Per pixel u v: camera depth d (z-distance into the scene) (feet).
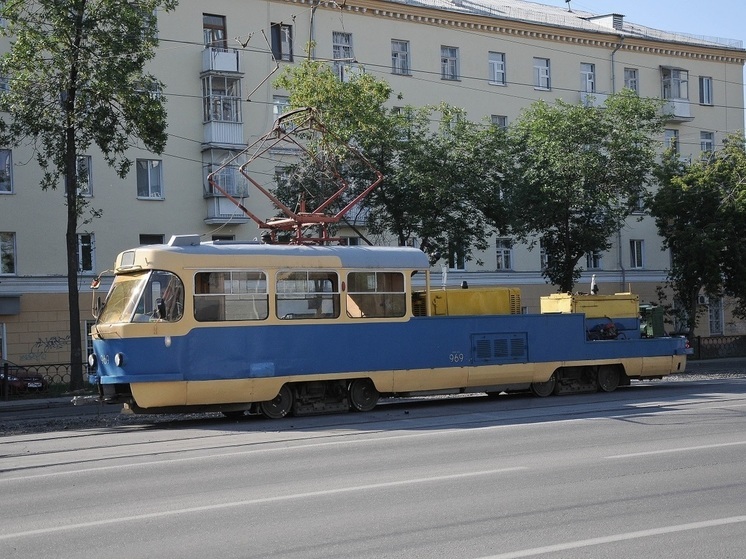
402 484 31.19
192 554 22.71
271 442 43.37
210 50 117.19
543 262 145.79
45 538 24.71
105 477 34.22
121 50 81.97
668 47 159.94
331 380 57.06
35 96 82.99
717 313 165.99
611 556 21.99
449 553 22.35
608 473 32.76
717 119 166.91
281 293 55.21
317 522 25.84
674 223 127.75
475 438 42.63
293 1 123.54
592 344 67.56
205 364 52.49
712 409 53.47
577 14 165.27
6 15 81.71
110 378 51.34
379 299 58.70
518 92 144.05
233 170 119.44
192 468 35.73
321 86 94.58
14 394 86.07
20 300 106.83
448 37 137.18
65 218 110.73
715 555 22.04
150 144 86.58
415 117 103.14
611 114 113.50
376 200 100.32
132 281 52.90
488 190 102.32
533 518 25.93
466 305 64.03
